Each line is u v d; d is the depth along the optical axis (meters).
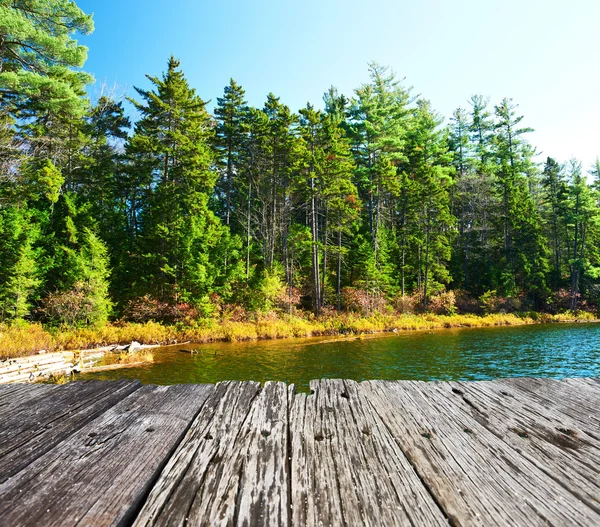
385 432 1.66
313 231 30.75
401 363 15.05
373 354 17.16
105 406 1.97
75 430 1.65
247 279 28.56
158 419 1.79
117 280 26.58
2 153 20.56
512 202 41.34
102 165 33.66
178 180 29.61
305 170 31.92
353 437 1.61
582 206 40.69
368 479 1.27
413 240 36.72
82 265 21.11
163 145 28.67
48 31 17.92
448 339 22.66
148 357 15.54
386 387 2.34
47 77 17.08
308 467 1.35
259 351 18.05
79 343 18.52
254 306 27.02
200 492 1.18
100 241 24.31
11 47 17.62
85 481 1.22
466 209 46.47
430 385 2.39
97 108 35.19
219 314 25.39
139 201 35.12
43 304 21.50
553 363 15.30
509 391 2.27
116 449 1.46
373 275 31.88
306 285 33.34
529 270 39.09
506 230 41.94
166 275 27.08
